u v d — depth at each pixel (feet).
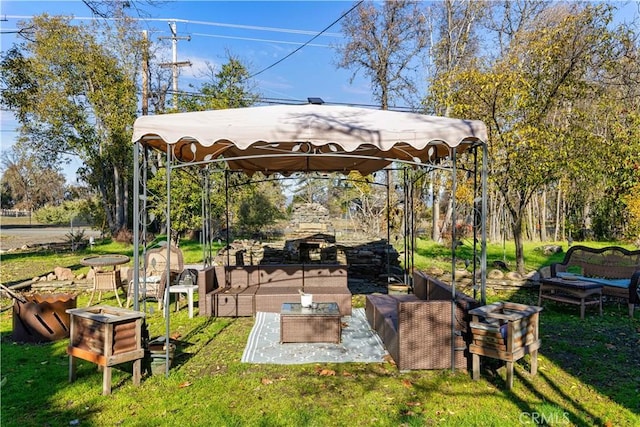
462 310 12.72
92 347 11.03
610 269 22.08
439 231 53.57
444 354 12.54
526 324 11.51
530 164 24.89
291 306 16.46
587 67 26.66
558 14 36.73
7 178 114.32
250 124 12.42
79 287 24.34
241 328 17.16
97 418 9.50
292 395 10.72
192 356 13.74
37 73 47.73
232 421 9.32
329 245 31.01
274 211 54.70
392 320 14.37
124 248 48.21
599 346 14.74
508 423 9.27
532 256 41.50
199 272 19.30
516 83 24.49
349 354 13.89
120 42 50.11
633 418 9.49
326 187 64.59
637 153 29.55
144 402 10.30
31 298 16.44
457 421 9.36
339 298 19.13
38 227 90.58
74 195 96.07
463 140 13.75
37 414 9.70
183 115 13.11
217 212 37.58
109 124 51.67
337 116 13.87
